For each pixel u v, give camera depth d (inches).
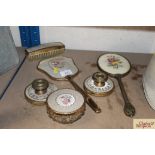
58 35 31.1
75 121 20.3
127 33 30.2
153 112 21.5
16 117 20.7
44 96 22.4
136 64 28.1
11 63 25.0
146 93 22.8
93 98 22.9
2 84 24.4
